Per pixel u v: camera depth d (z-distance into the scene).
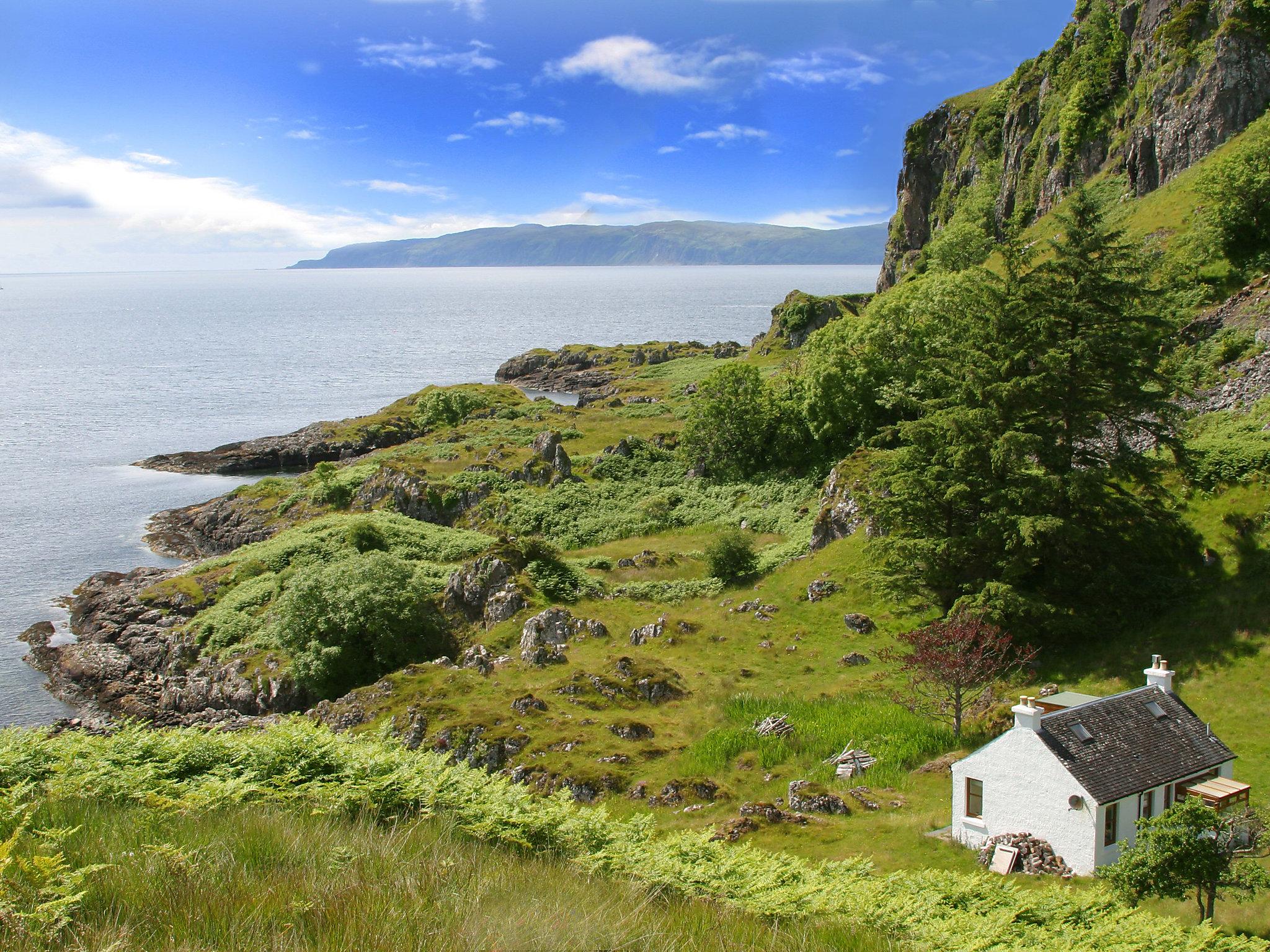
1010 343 47.62
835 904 17.48
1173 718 31.61
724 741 41.81
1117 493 47.62
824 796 35.16
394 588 61.69
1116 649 43.44
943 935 17.39
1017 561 45.00
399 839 14.74
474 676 51.78
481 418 133.75
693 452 96.56
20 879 9.94
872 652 51.06
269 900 10.60
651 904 14.14
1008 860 28.36
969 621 42.84
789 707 45.31
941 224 182.62
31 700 62.28
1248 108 91.94
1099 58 123.56
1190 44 100.62
